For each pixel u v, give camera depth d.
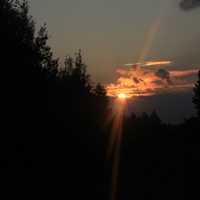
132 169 52.72
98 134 36.78
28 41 27.11
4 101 21.88
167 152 66.00
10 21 26.12
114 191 35.25
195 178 47.06
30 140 22.41
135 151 62.56
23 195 20.62
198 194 40.03
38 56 27.41
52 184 23.30
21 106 22.61
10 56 23.42
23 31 27.25
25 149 21.88
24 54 25.00
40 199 21.77
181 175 50.34
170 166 55.88
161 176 50.19
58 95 28.73
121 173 43.25
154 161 58.28
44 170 23.05
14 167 20.88
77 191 26.27
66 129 27.84
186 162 57.78
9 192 19.98
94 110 38.69
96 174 31.53
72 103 32.28
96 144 34.50
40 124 23.94
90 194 28.39
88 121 34.88
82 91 37.56
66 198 24.45
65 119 28.39
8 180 20.23
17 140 21.59
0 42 23.50
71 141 28.12
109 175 36.16
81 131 31.19
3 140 20.98
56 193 23.45
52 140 24.88
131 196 37.28
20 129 21.97
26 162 21.72
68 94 32.47
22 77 23.58
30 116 23.09
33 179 21.70
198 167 53.94
